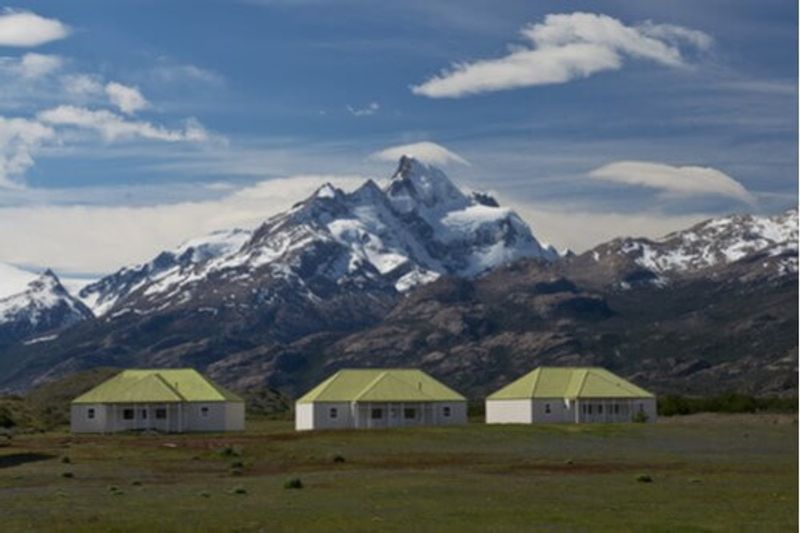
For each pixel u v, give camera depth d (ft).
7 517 279.08
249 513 280.51
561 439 588.50
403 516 273.95
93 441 586.45
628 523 259.19
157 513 282.36
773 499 304.50
